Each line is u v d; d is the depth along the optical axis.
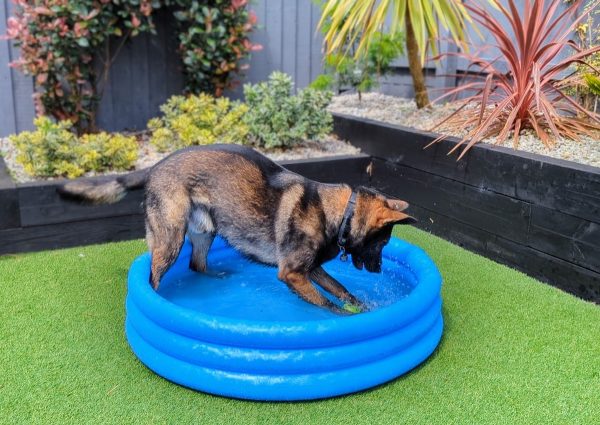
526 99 2.76
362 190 1.99
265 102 3.41
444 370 1.79
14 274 2.46
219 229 2.11
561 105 2.90
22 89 3.74
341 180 3.37
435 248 2.83
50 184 2.70
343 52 4.30
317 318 2.08
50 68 3.42
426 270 2.04
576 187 2.26
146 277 1.96
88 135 3.30
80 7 3.34
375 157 3.40
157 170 2.07
